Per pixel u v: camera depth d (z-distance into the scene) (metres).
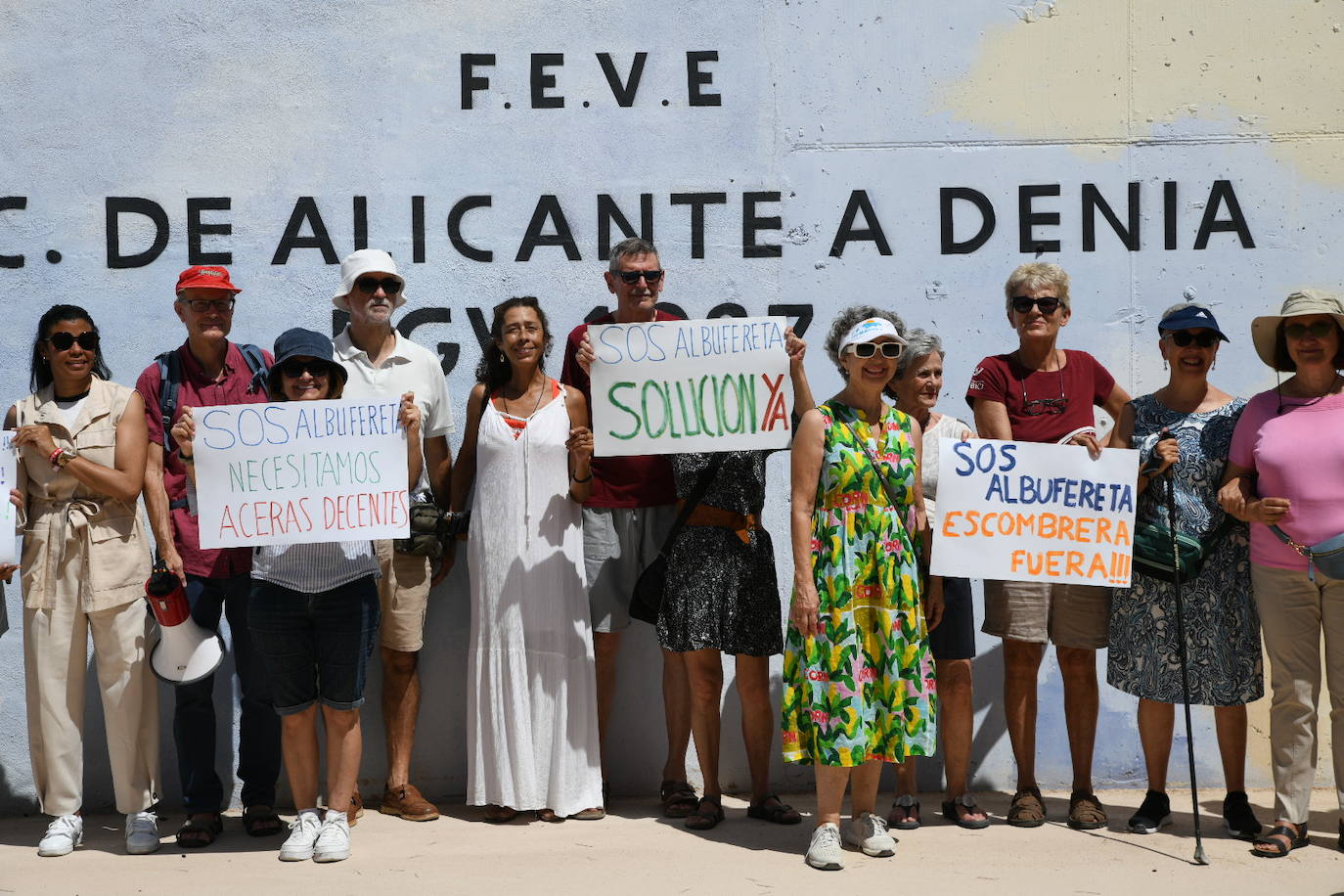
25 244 6.07
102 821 5.82
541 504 5.57
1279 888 4.69
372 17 6.14
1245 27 6.28
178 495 5.46
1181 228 6.29
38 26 6.06
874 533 5.05
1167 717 5.45
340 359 5.71
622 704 6.15
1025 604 5.54
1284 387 5.30
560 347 6.21
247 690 5.48
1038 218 6.27
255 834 5.46
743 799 6.09
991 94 6.26
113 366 6.10
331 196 6.14
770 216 6.23
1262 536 5.19
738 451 5.45
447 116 6.17
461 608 6.09
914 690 5.02
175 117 6.10
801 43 6.22
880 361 5.04
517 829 5.51
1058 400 5.64
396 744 5.81
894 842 5.15
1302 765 5.16
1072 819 5.54
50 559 5.25
